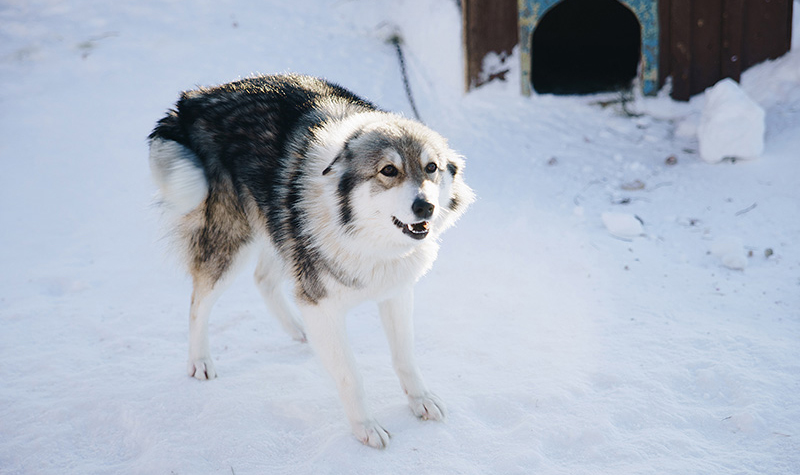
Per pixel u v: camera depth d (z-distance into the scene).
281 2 9.59
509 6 8.12
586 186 6.67
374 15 9.19
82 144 7.31
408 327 3.40
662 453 3.04
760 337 3.97
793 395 3.39
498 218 6.13
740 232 5.62
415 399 3.41
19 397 3.66
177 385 3.74
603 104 8.14
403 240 3.02
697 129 7.29
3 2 9.17
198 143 3.78
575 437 3.18
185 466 3.07
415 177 2.96
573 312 4.48
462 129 7.84
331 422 3.37
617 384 3.62
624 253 5.39
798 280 4.78
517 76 8.32
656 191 6.48
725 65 7.78
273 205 3.52
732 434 3.18
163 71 8.31
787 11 7.54
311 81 4.08
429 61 8.63
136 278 5.25
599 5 10.99
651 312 4.43
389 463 3.04
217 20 9.21
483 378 3.73
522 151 7.39
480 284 5.02
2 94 7.96
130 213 6.34
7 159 7.04
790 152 6.51
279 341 4.30
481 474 2.96
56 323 4.50
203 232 3.77
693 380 3.61
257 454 3.17
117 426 3.44
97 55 8.52
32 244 5.77
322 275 3.17
